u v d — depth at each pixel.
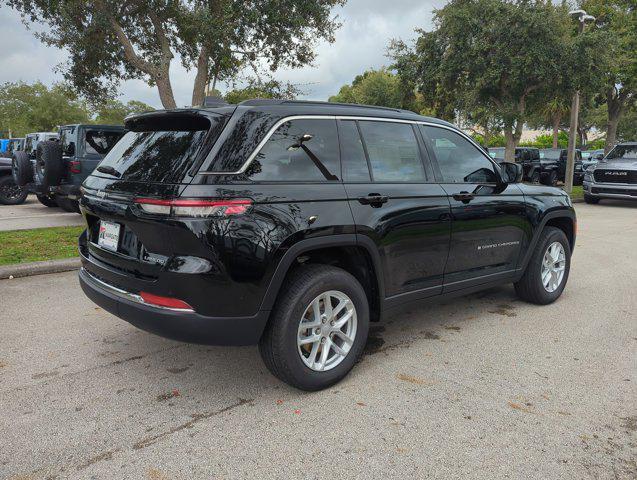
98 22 10.62
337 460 2.56
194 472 2.46
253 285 2.88
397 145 3.83
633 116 51.62
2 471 2.46
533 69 14.55
